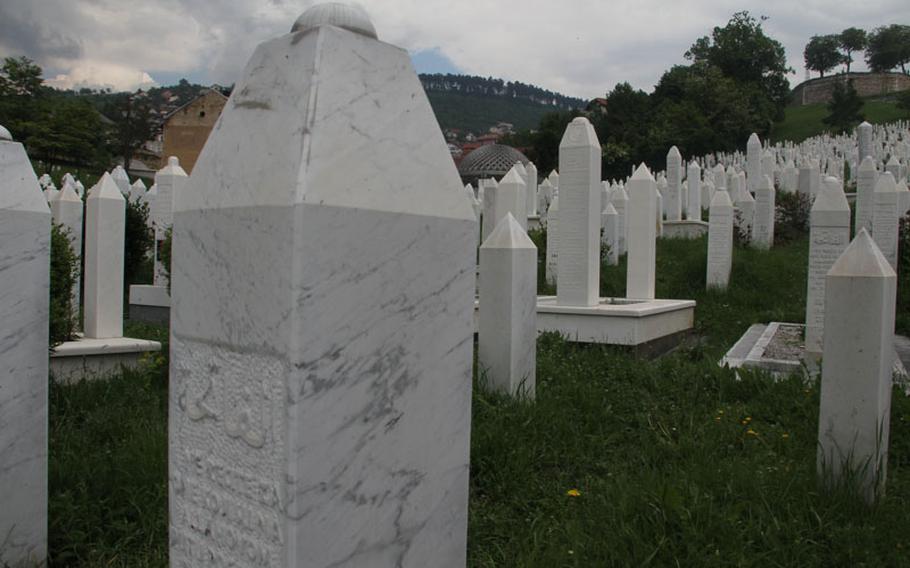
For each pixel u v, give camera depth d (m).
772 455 4.28
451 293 1.89
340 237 1.57
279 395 1.53
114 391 5.59
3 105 41.25
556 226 13.38
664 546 2.96
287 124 1.61
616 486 3.62
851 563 2.94
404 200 1.74
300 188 1.50
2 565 2.77
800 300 12.16
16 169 2.85
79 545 3.08
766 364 7.00
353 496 1.63
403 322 1.74
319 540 1.56
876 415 3.52
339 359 1.58
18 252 2.80
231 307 1.69
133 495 3.41
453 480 1.94
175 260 1.93
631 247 10.35
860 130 26.66
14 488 2.81
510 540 3.21
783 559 2.95
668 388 5.90
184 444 1.89
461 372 1.94
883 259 3.63
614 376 6.27
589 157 8.46
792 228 19.09
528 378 5.32
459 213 1.91
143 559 3.03
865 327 3.54
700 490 3.48
